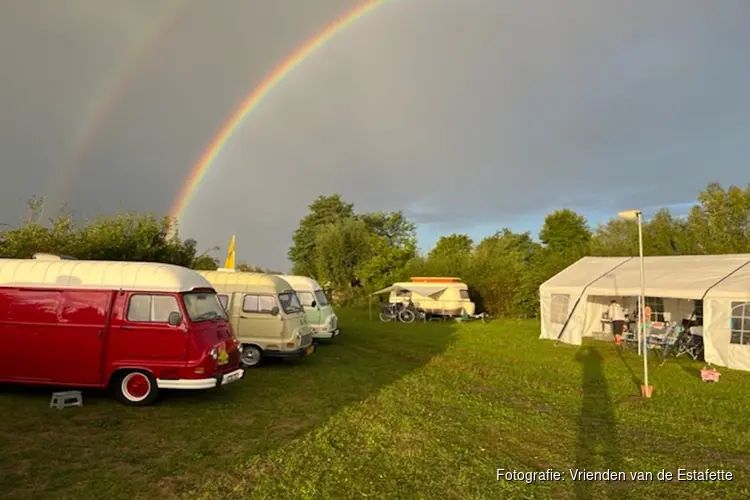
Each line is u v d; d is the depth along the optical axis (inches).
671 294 625.3
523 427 322.0
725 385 461.1
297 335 542.9
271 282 548.1
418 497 211.6
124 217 809.5
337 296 1835.6
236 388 424.8
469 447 279.4
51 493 206.8
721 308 570.9
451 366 556.4
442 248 2231.8
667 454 275.3
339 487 219.8
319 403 374.6
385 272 1605.6
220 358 371.6
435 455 264.1
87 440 277.6
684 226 1178.0
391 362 583.5
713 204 1117.1
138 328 358.0
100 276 369.4
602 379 489.7
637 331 676.7
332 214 2304.4
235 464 244.4
